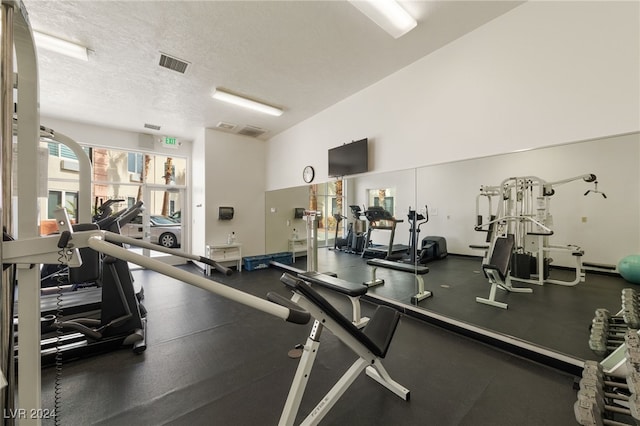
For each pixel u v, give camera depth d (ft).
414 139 9.66
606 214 7.22
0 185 2.25
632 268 6.91
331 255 14.23
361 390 5.74
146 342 7.80
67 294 10.13
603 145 6.40
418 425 4.79
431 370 6.45
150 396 5.56
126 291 7.97
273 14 7.20
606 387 4.77
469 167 8.98
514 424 4.82
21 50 2.67
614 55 5.74
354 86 11.37
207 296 12.25
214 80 10.70
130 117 14.73
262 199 19.12
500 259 9.25
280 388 5.82
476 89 7.93
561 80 6.43
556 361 6.45
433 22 7.60
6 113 2.29
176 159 19.47
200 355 7.15
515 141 7.19
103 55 8.86
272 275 16.26
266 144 19.13
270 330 8.70
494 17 7.48
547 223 8.30
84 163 6.49
